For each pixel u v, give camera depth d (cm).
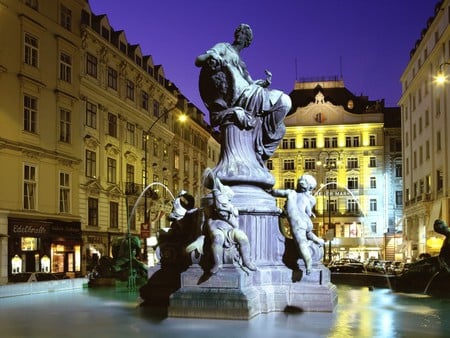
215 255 863
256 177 1030
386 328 773
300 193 1034
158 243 1061
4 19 3228
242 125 1062
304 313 922
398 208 7838
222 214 895
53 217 3588
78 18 4025
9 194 3225
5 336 707
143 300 1048
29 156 3412
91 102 4212
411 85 5903
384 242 7094
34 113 3506
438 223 1328
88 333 727
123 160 4747
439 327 785
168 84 6400
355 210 7894
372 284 1553
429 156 5250
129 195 4675
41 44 3581
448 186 4559
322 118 8169
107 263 1636
